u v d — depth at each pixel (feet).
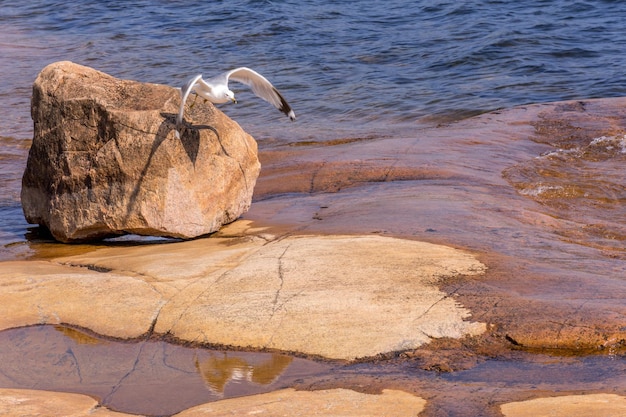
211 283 27.94
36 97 36.55
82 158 35.06
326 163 46.91
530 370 21.53
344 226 34.60
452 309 24.93
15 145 57.16
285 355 23.36
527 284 26.81
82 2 115.14
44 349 24.61
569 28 88.17
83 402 20.76
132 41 92.48
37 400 20.68
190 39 92.12
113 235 36.37
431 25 94.12
